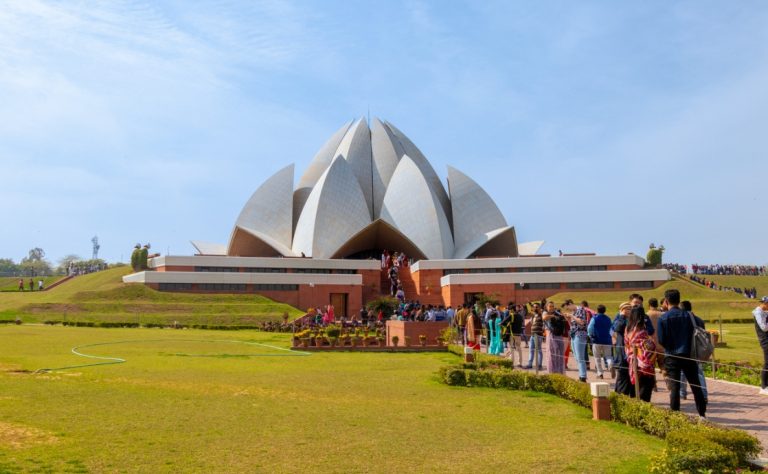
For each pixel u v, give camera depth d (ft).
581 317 41.04
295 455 22.35
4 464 20.04
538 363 48.01
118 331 84.74
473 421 28.96
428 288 146.00
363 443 24.26
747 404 33.22
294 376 43.34
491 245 181.57
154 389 35.32
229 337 79.92
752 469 21.01
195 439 24.26
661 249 155.02
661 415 25.79
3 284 179.01
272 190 181.16
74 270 206.69
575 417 30.19
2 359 47.47
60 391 33.47
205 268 138.31
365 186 190.80
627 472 20.67
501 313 60.80
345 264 144.66
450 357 60.59
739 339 76.18
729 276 171.83
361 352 66.39
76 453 21.75
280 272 141.28
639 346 31.04
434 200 174.09
